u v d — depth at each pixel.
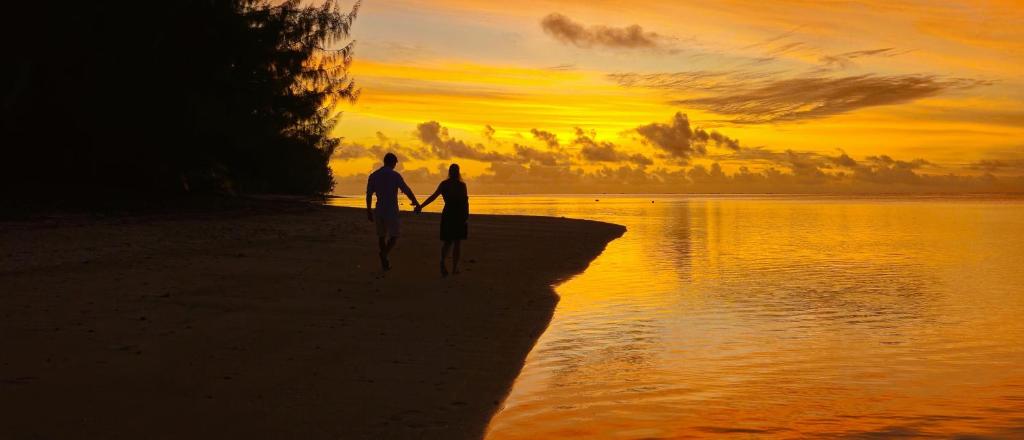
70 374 5.73
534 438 4.89
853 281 14.14
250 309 8.91
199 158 32.22
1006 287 13.36
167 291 9.99
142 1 25.42
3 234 16.36
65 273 11.35
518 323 8.84
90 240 16.06
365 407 5.18
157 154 29.98
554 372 6.66
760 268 16.39
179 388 5.46
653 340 8.26
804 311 10.42
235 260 13.82
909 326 9.32
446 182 13.16
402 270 13.63
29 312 8.21
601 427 5.16
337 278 12.12
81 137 27.95
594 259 17.72
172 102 27.50
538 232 26.42
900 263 17.86
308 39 30.42
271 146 33.22
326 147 36.69
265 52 28.77
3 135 26.28
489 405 5.39
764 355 7.57
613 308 10.54
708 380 6.50
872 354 7.68
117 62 26.17
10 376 5.64
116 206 25.45
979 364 7.25
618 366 6.98
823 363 7.23
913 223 40.38
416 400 5.41
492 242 21.36
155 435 4.41
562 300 10.98
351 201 72.38
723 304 10.99
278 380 5.80
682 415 5.48
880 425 5.30
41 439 4.29
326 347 7.05
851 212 61.78
